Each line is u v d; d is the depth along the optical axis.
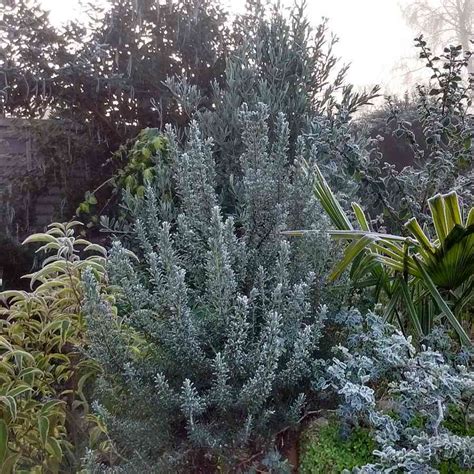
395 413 1.41
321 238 1.53
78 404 1.71
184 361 1.36
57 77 3.24
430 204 1.42
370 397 1.23
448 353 1.52
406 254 1.54
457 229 1.41
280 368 1.43
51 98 3.37
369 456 1.29
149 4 3.36
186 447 1.32
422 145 4.21
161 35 3.43
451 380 1.21
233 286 1.39
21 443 1.67
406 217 2.21
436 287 1.65
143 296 1.41
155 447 1.31
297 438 1.47
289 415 1.35
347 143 2.25
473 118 2.39
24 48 3.20
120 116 3.49
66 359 1.72
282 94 2.74
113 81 3.27
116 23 3.38
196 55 3.43
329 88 2.98
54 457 1.61
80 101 3.39
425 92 2.56
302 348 1.32
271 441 1.37
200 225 1.61
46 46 3.25
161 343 1.40
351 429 1.39
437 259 1.52
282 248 1.44
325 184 1.73
